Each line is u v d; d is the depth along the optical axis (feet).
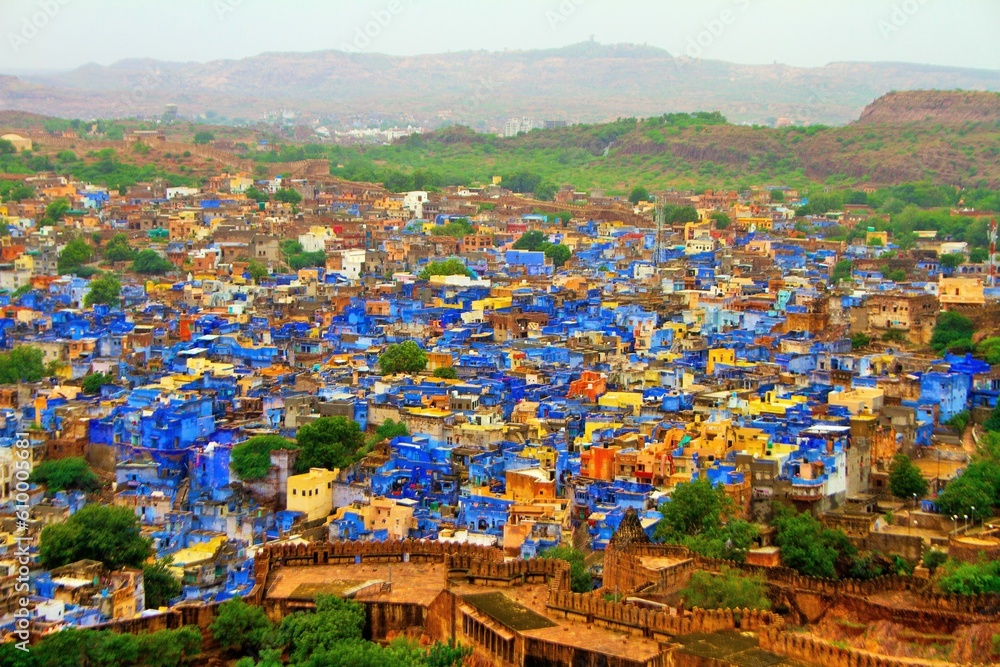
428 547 555.69
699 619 460.14
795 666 419.33
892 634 521.65
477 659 446.60
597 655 421.18
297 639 474.90
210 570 650.43
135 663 471.62
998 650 491.31
